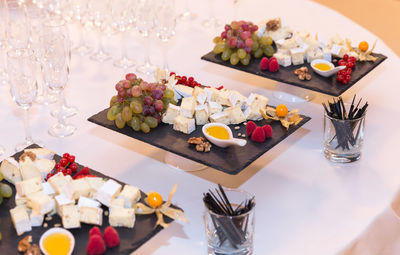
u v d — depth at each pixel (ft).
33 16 11.57
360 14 21.93
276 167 8.70
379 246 7.61
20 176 7.36
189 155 7.61
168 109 8.28
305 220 7.56
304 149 9.12
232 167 7.36
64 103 10.21
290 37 11.14
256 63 10.22
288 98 10.61
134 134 8.13
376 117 9.91
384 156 8.86
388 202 7.86
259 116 8.44
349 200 7.93
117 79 11.16
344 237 7.23
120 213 6.53
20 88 8.64
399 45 19.90
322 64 10.02
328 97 10.66
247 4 14.16
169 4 10.69
